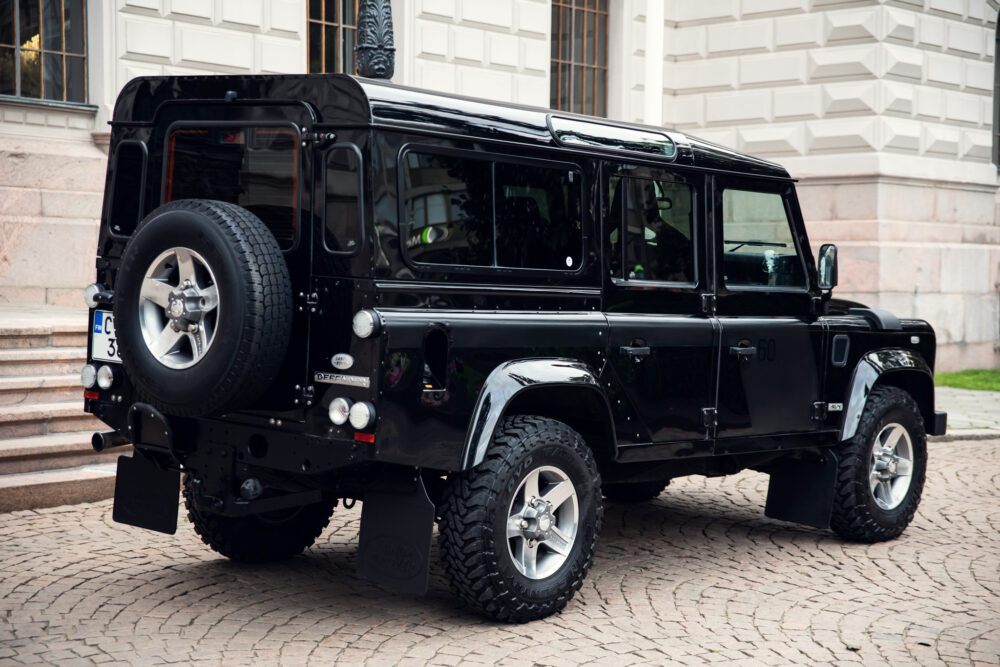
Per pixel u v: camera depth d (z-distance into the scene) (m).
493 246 4.74
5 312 9.08
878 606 5.27
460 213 4.62
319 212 4.41
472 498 4.57
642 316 5.33
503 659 4.35
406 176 4.43
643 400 5.29
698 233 5.67
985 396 13.20
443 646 4.48
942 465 9.11
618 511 7.20
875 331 6.57
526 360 4.75
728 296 5.78
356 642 4.50
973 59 15.38
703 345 5.57
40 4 10.43
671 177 5.54
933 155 14.98
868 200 14.36
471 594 4.62
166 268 4.45
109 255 5.05
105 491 6.79
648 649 4.54
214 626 4.65
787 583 5.64
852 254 14.41
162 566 5.52
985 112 15.61
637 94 15.84
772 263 6.06
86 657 4.23
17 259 10.14
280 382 4.46
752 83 15.28
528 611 4.74
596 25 15.59
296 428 4.43
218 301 4.26
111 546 5.83
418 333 4.34
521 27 13.74
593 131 5.21
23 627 4.55
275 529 5.59
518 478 4.66
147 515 5.04
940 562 6.12
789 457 6.42
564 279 5.00
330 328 4.36
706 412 5.59
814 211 14.81
